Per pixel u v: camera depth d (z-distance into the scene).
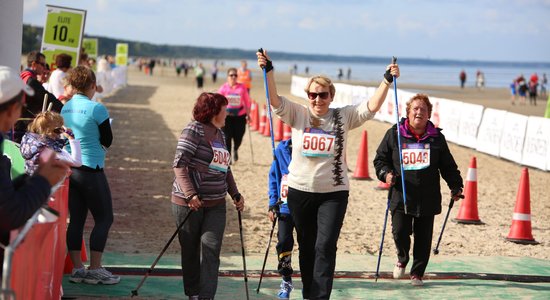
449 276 7.46
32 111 7.46
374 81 98.06
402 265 7.27
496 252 8.92
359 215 10.70
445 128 22.67
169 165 14.84
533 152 17.44
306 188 5.81
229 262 7.77
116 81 43.59
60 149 6.04
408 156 6.99
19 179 3.96
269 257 8.06
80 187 6.57
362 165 14.34
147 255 7.86
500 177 15.64
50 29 12.93
